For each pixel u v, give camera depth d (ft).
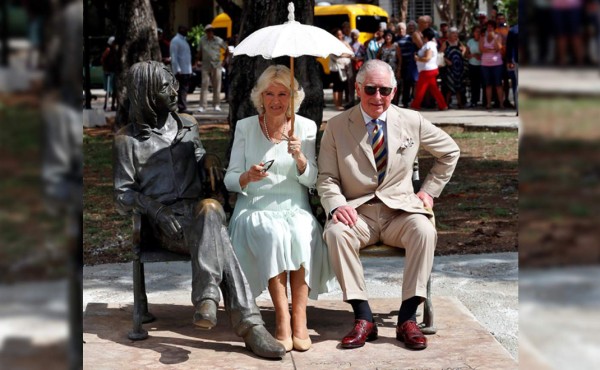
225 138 46.73
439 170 15.01
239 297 13.50
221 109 66.28
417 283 13.92
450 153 14.93
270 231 13.73
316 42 13.78
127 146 14.35
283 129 14.66
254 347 13.38
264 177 13.94
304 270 13.83
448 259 20.67
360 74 14.51
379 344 14.06
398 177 14.70
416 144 14.87
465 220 26.09
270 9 25.89
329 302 16.98
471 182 32.99
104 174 36.55
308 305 16.74
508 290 17.88
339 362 13.15
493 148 41.88
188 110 64.75
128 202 14.07
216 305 12.89
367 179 14.60
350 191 14.76
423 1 113.80
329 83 83.15
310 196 15.29
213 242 13.25
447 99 63.36
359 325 13.97
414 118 14.92
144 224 14.30
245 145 14.69
